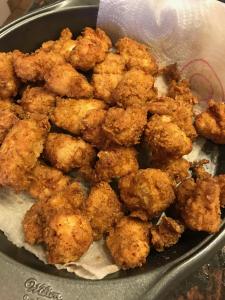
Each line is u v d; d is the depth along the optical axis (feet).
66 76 0.80
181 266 0.61
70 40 0.88
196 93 0.88
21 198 0.74
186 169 0.76
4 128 0.75
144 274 0.60
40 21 0.86
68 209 0.67
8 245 0.67
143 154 0.80
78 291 0.59
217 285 0.69
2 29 0.83
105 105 0.82
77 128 0.79
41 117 0.76
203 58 0.83
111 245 0.67
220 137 0.79
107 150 0.76
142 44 0.89
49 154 0.76
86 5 0.87
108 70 0.85
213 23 0.78
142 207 0.70
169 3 0.81
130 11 0.86
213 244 0.64
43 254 0.66
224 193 0.69
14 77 0.84
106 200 0.70
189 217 0.66
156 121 0.75
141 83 0.80
